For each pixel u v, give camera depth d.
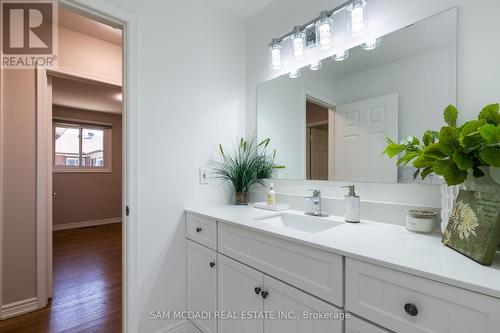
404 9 1.19
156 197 1.53
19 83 1.86
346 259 0.80
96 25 2.01
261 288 1.09
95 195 4.96
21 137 1.88
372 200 1.29
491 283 0.56
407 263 0.69
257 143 1.93
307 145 1.59
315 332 0.88
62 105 4.48
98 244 3.62
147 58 1.50
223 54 1.90
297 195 1.64
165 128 1.57
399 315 0.68
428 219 1.00
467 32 1.02
